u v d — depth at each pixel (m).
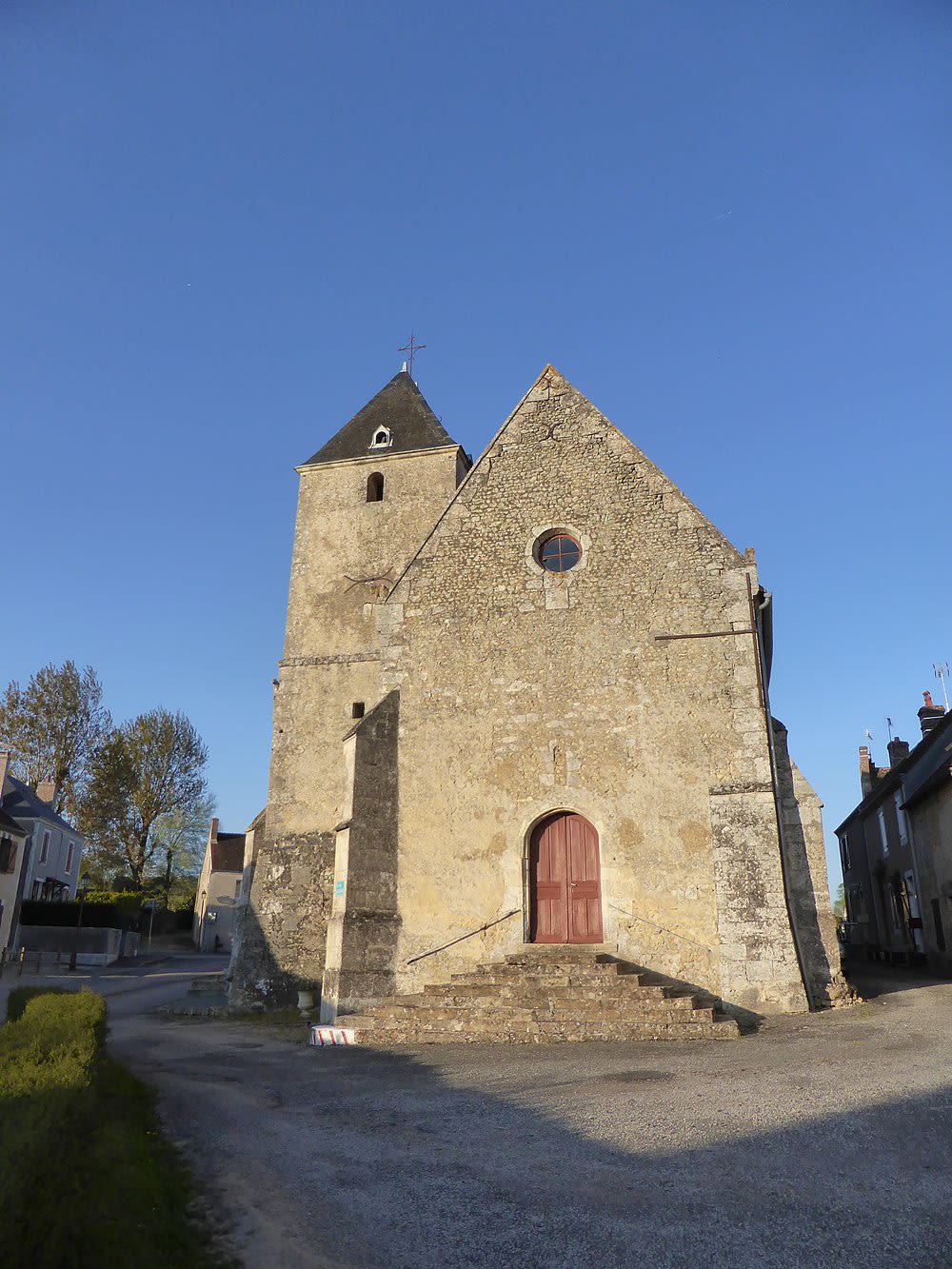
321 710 19.50
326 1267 4.86
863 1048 10.02
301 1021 16.00
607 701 15.45
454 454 21.36
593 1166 6.17
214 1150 7.14
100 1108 6.97
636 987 12.86
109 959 38.62
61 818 46.78
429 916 15.04
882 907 33.94
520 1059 10.65
